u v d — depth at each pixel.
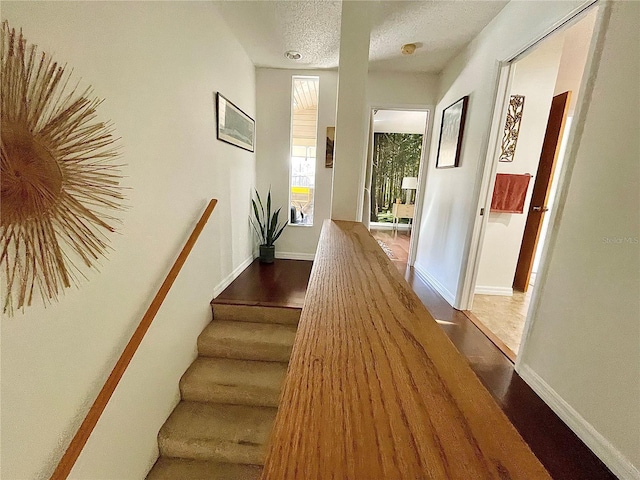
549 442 1.36
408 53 2.86
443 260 3.14
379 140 6.97
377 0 2.10
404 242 5.88
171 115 1.71
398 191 7.14
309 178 4.13
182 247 1.91
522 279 3.32
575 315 1.43
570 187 1.50
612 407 1.22
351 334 0.48
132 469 1.50
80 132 1.07
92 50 1.11
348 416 0.32
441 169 3.33
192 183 2.01
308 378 0.38
